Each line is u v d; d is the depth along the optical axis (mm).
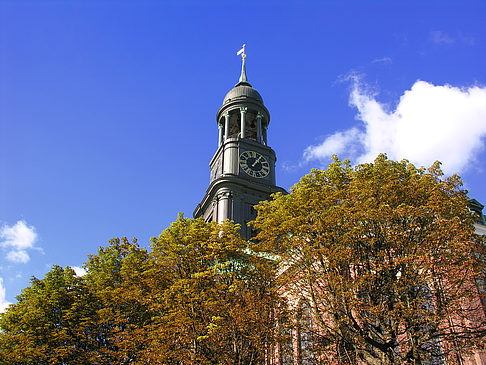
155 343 26734
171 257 29484
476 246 23578
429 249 23172
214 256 29266
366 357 23484
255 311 26172
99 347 30750
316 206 26453
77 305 31141
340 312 24812
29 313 30609
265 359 27281
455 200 23891
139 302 30203
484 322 22922
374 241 24375
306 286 26578
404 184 25688
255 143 59844
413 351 21766
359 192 25344
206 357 26016
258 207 30469
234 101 64188
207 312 26672
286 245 27266
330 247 25625
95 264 34594
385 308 22750
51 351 29672
